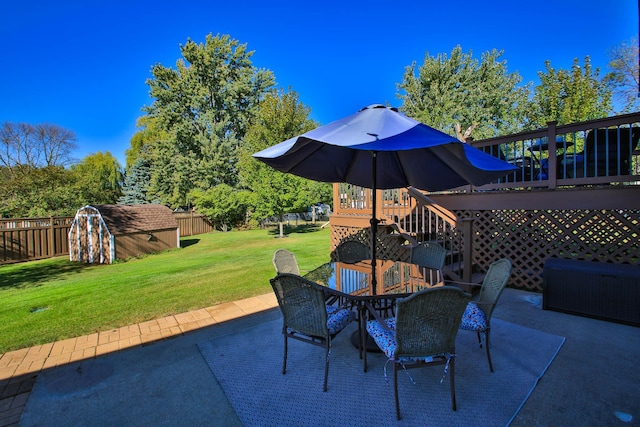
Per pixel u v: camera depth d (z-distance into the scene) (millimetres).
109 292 5457
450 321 2049
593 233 4336
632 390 2227
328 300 3018
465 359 2703
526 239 4910
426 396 2213
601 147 4316
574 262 3926
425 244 4113
